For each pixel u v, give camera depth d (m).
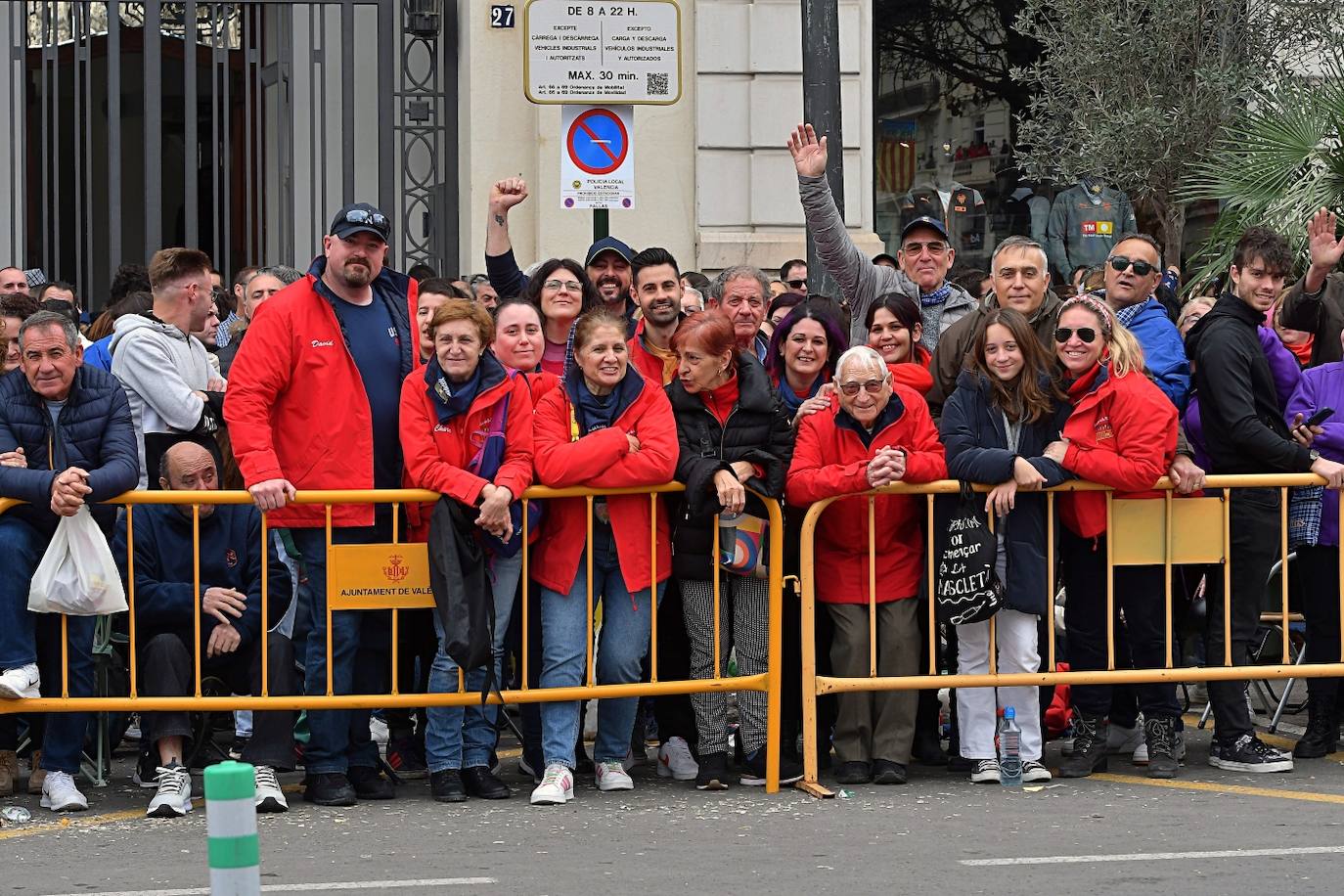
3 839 7.47
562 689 8.19
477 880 6.66
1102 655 8.64
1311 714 9.30
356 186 15.98
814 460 8.38
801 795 8.30
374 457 8.15
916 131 15.70
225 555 8.55
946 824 7.62
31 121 16.59
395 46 15.69
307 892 6.50
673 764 8.82
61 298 11.99
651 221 14.97
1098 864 6.87
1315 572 8.92
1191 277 14.58
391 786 8.31
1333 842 7.24
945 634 9.02
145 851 7.23
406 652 8.47
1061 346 8.41
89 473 7.97
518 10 14.82
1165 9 14.57
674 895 6.42
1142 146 14.55
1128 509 8.50
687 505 8.23
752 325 9.30
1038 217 15.53
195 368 9.55
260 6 15.05
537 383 8.34
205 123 16.52
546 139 14.77
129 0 15.72
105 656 8.48
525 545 8.12
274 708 8.05
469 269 14.93
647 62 10.84
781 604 8.36
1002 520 8.48
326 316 8.09
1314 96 13.38
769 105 15.02
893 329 8.98
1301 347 10.00
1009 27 15.71
